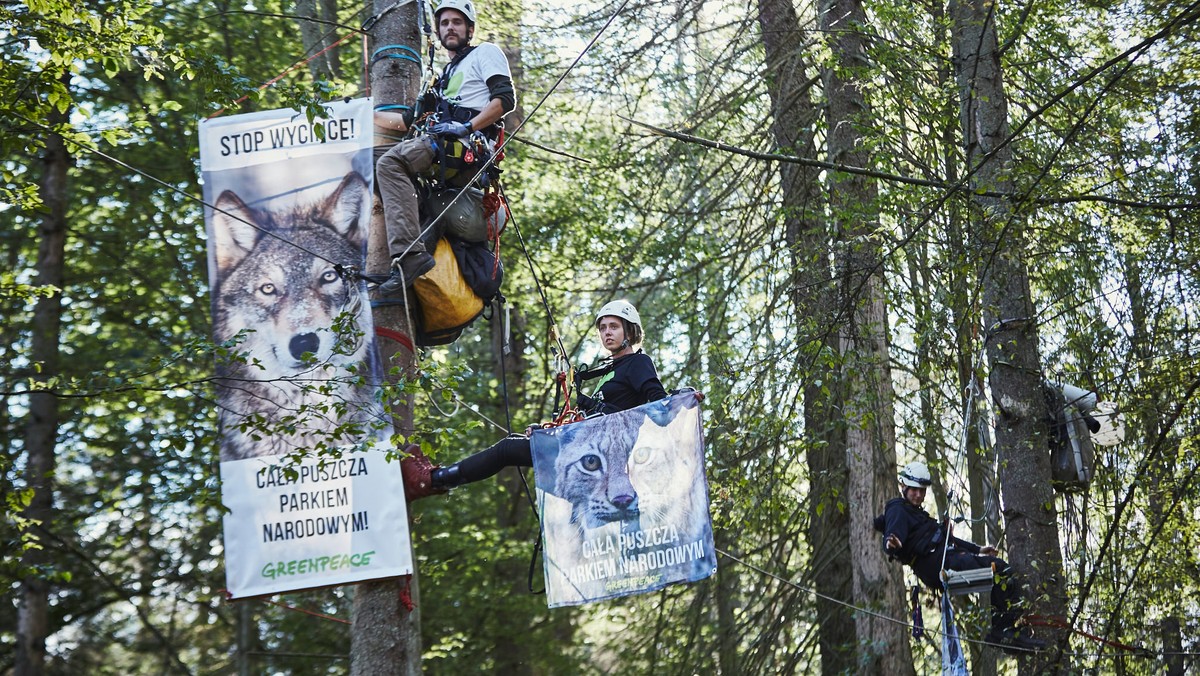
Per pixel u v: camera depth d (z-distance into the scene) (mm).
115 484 15539
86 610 15492
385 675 6562
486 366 19469
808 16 12898
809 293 9930
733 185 13133
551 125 16859
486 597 16984
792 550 13531
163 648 16797
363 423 6648
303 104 6848
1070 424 9500
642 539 6613
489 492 17891
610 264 15781
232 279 6945
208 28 15430
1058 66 11312
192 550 16297
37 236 14781
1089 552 9992
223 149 7031
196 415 13430
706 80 13047
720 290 13422
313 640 16781
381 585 6707
